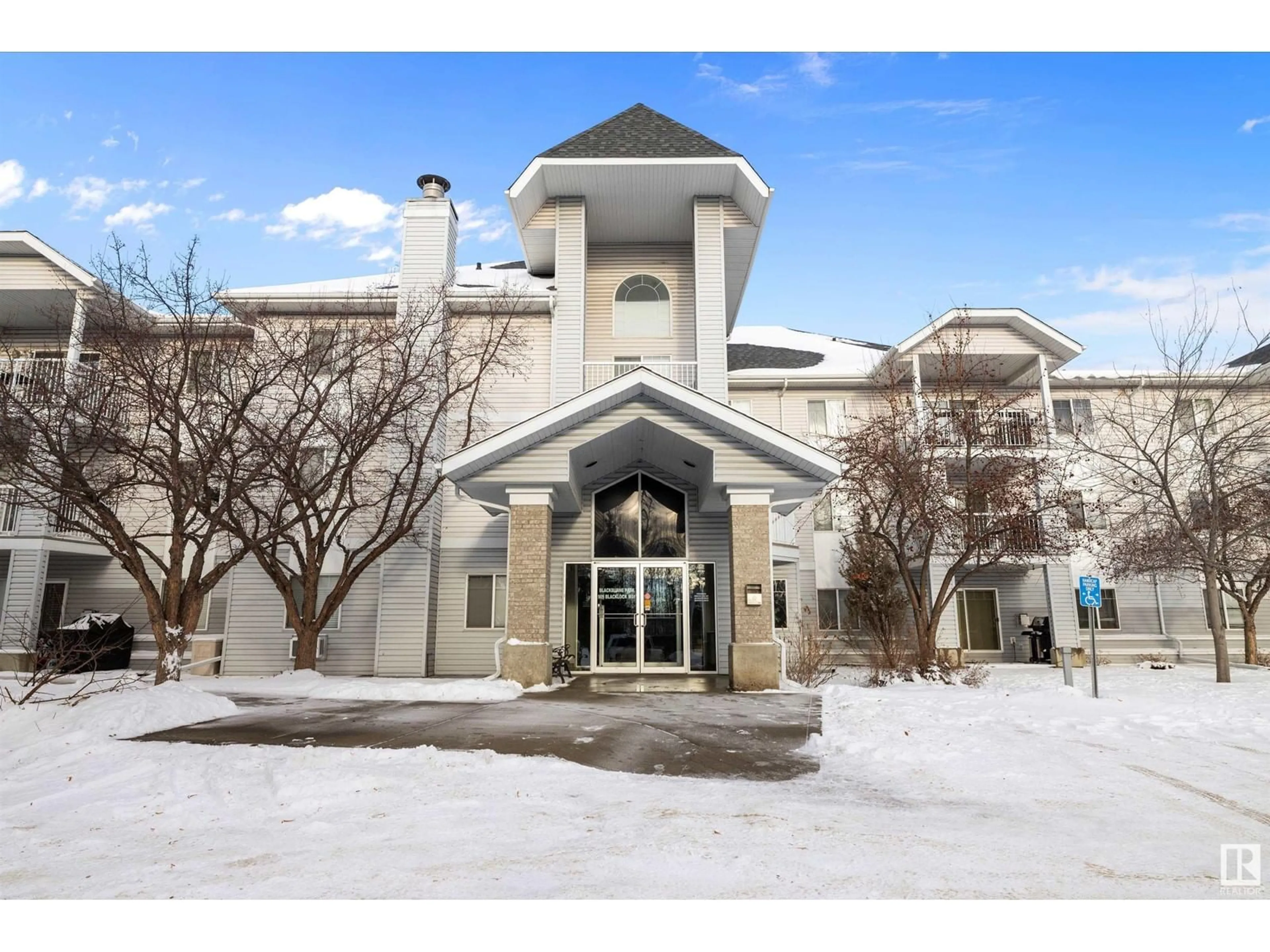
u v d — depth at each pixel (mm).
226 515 17469
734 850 5230
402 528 17641
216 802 6387
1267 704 11297
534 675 14031
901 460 17828
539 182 21094
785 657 15367
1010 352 24547
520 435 14148
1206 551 17250
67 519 15383
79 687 13008
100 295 19781
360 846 5309
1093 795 6883
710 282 21359
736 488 14469
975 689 14539
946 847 5352
